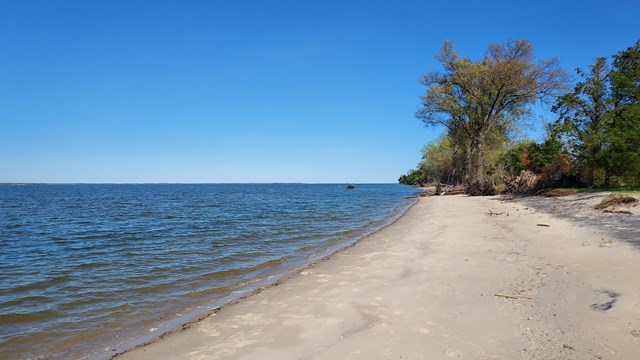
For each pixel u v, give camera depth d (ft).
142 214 103.81
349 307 20.42
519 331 15.76
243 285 28.89
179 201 177.99
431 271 26.94
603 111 81.00
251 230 63.05
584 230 38.75
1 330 20.36
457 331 16.20
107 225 77.30
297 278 28.66
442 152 239.09
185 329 19.31
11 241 56.54
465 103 134.51
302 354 15.01
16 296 26.66
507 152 141.79
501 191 118.73
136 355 16.44
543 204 69.62
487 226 49.01
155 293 27.17
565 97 84.48
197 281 30.48
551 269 25.23
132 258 40.29
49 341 18.85
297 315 19.97
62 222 85.51
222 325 19.35
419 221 61.21
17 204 157.79
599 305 17.56
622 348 13.50
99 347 17.95
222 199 193.16
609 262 25.29
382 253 35.53
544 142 109.50
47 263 38.83
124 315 22.57
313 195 234.99
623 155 72.69
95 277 32.04
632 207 48.83
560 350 13.79
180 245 48.55
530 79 117.70
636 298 17.71
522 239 37.68
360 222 73.26
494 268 26.84
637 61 80.28
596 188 79.00
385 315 18.80
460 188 148.25
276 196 226.99
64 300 25.64
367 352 14.67
